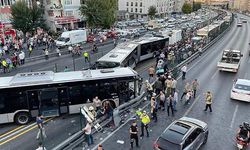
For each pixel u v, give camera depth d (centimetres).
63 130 1712
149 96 2216
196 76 2925
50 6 6756
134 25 8688
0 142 1572
